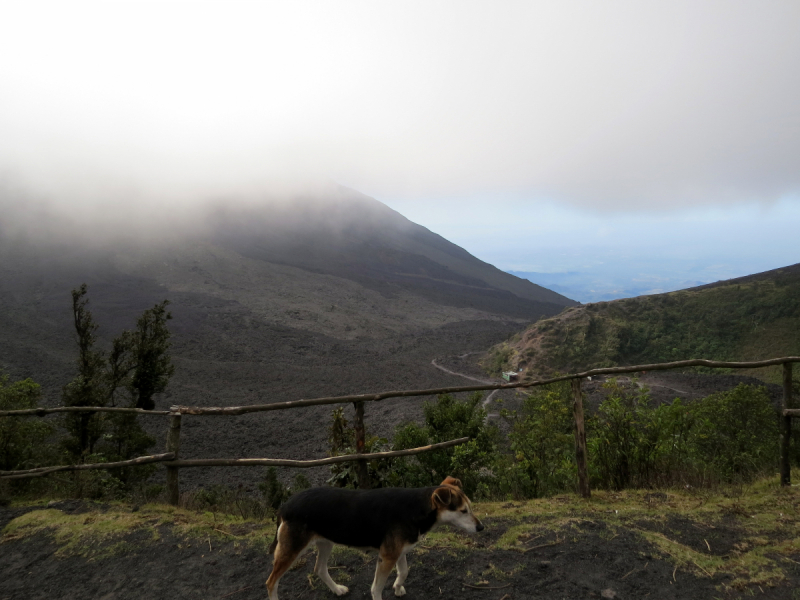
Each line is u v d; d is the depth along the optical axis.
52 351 88.12
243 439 46.28
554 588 4.07
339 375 85.12
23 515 6.11
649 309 84.44
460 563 4.57
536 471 8.21
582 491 6.38
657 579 4.14
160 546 5.17
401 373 86.25
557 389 13.25
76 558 5.00
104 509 6.37
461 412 13.52
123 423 19.61
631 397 8.29
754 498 5.98
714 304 81.25
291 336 122.94
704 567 4.30
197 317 129.88
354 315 152.62
